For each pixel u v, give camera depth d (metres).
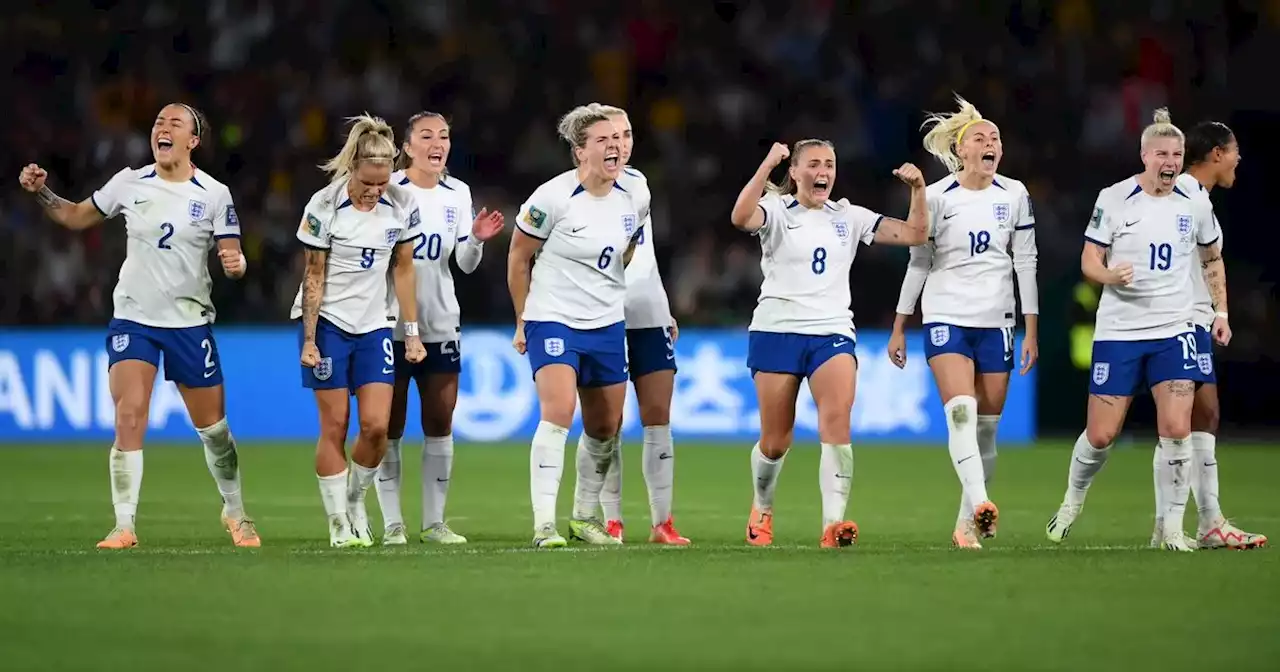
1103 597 26.16
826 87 89.81
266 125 85.75
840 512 34.56
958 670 20.33
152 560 30.84
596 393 35.06
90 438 74.19
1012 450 71.38
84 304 78.44
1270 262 84.38
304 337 34.28
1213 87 89.56
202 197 35.06
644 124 88.50
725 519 43.97
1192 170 36.31
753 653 21.34
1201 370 34.66
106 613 24.42
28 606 25.05
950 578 28.27
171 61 88.56
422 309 36.81
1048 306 77.81
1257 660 20.98
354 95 87.56
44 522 41.78
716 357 75.25
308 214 33.88
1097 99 88.94
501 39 91.38
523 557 31.34
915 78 90.06
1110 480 56.75
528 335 34.41
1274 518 43.75
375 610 24.69
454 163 85.81
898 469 61.44
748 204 34.19
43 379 74.12
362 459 35.22
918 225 34.56
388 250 34.53
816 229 34.84
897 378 75.25
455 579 27.95
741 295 80.25
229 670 20.27
